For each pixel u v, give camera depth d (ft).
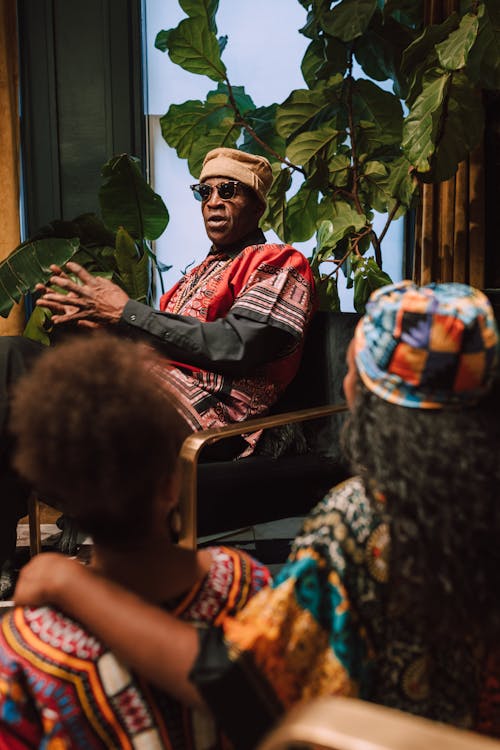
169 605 2.33
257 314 6.72
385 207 9.98
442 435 2.24
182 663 2.10
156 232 9.42
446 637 2.26
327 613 2.25
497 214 9.43
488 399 2.35
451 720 2.37
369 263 9.30
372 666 2.30
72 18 10.62
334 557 2.27
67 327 7.31
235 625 2.20
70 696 2.14
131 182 9.09
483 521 2.21
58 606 2.23
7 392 6.04
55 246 8.66
